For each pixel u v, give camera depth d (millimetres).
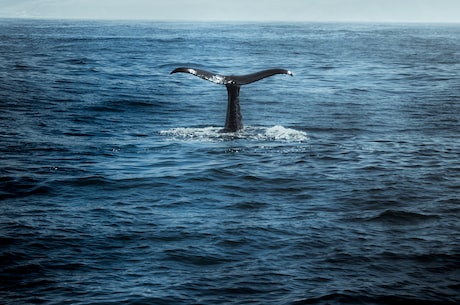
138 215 14055
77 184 16547
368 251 11977
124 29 165625
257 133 23438
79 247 12094
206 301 9984
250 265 11336
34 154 20156
